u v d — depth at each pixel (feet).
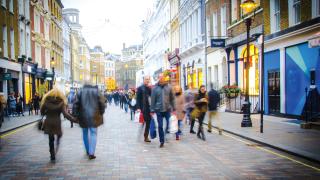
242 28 80.48
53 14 165.27
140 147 35.99
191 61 129.70
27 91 117.29
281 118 61.67
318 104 52.08
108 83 361.71
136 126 59.67
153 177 23.48
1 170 25.88
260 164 27.25
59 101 29.32
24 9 116.47
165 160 29.14
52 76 132.36
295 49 58.70
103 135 46.39
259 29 71.72
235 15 86.17
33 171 25.50
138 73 205.98
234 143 37.99
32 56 124.67
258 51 72.79
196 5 117.39
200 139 41.29
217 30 99.71
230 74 88.43
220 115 72.59
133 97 73.20
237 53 84.48
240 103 78.28
